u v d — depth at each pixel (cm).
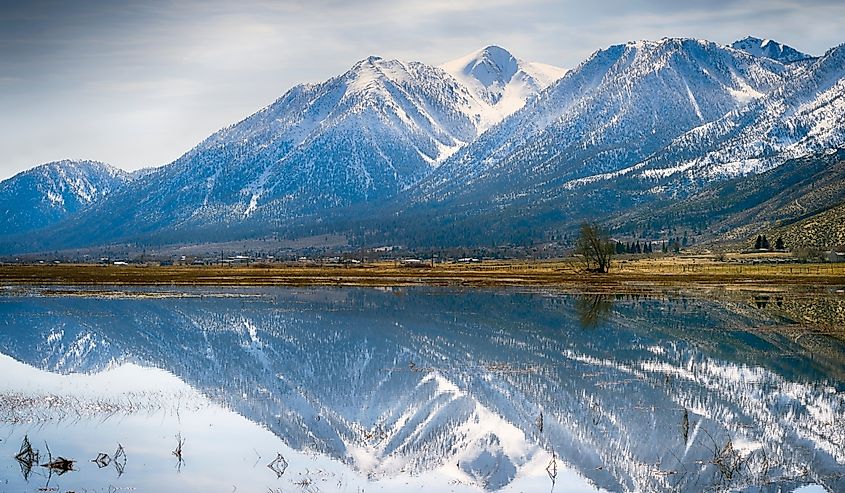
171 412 4916
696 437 4347
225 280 16538
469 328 8819
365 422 4734
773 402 5119
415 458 4059
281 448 4206
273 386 5741
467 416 4844
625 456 4038
